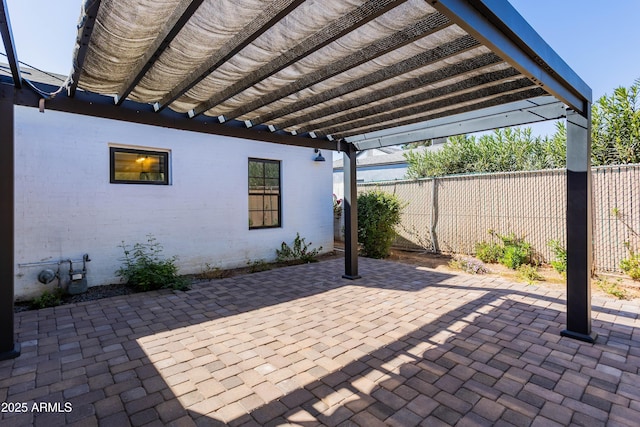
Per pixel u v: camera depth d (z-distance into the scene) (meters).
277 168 7.59
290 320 3.84
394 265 6.97
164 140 5.73
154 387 2.48
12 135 2.96
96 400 2.32
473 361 2.86
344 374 2.66
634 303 4.31
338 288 5.20
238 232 6.75
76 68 2.47
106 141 5.14
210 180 6.33
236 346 3.17
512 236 6.84
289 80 2.99
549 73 2.62
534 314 3.97
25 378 2.60
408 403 2.28
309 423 2.09
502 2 1.93
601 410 2.20
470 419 2.11
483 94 3.26
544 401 2.29
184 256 6.02
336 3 1.89
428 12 2.01
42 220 4.63
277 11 1.86
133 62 2.55
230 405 2.27
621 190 5.44
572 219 3.34
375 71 2.85
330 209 8.63
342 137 5.53
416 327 3.60
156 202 5.67
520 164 10.12
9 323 2.93
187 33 2.17
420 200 8.50
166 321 3.82
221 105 3.59
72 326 3.65
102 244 5.14
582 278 3.28
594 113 6.61
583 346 3.12
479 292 4.91
